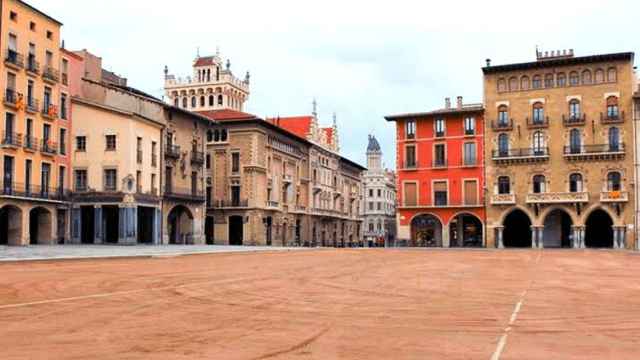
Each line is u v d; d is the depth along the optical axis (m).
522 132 76.12
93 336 11.33
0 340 10.92
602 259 41.50
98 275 23.25
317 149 110.44
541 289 19.75
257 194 87.56
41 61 62.38
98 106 66.31
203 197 80.88
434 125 80.00
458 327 12.45
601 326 12.62
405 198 80.69
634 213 70.94
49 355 9.77
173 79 114.38
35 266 27.55
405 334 11.69
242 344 10.72
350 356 9.85
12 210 58.53
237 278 22.84
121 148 65.69
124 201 65.00
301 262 34.38
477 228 79.38
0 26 56.62
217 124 87.12
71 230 66.00
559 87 75.00
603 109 73.00
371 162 180.12
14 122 58.41
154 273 24.64
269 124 89.62
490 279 23.61
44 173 63.00
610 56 72.38
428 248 72.56
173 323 12.77
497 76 77.56
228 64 114.19
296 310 14.67
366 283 21.50
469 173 78.06
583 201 72.50
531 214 75.06
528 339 11.23
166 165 73.56
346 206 127.12
